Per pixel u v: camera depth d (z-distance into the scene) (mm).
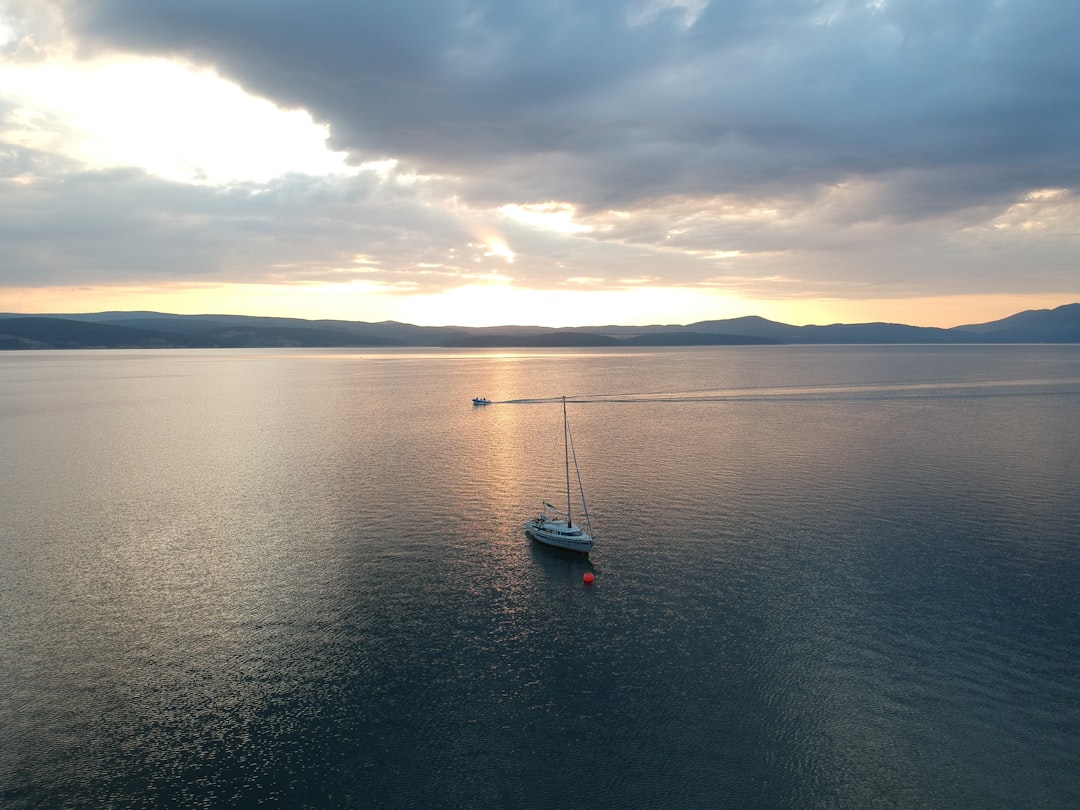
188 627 58969
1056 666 52250
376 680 51469
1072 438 136375
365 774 42531
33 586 66875
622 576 68562
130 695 49844
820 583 66250
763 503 91250
